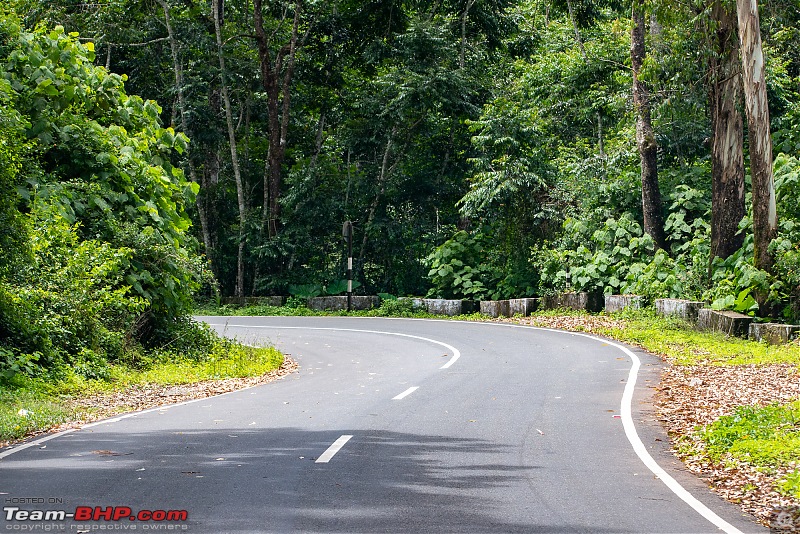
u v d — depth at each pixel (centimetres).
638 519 686
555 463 896
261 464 875
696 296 2730
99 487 771
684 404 1283
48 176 1883
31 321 1583
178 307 2073
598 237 3228
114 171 1975
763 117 2273
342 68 4469
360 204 4409
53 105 1956
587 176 3578
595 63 3650
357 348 2405
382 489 771
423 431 1081
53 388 1471
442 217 4497
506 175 3584
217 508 699
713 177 2670
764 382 1467
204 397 1484
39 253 1709
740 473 852
